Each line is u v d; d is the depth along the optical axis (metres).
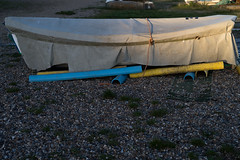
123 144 5.41
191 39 8.94
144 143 5.43
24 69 10.23
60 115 6.61
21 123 6.22
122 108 6.95
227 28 8.69
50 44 9.11
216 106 6.83
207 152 5.03
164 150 5.19
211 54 9.02
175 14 24.44
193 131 5.77
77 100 7.44
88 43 8.91
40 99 7.50
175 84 8.47
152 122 6.17
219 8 28.23
